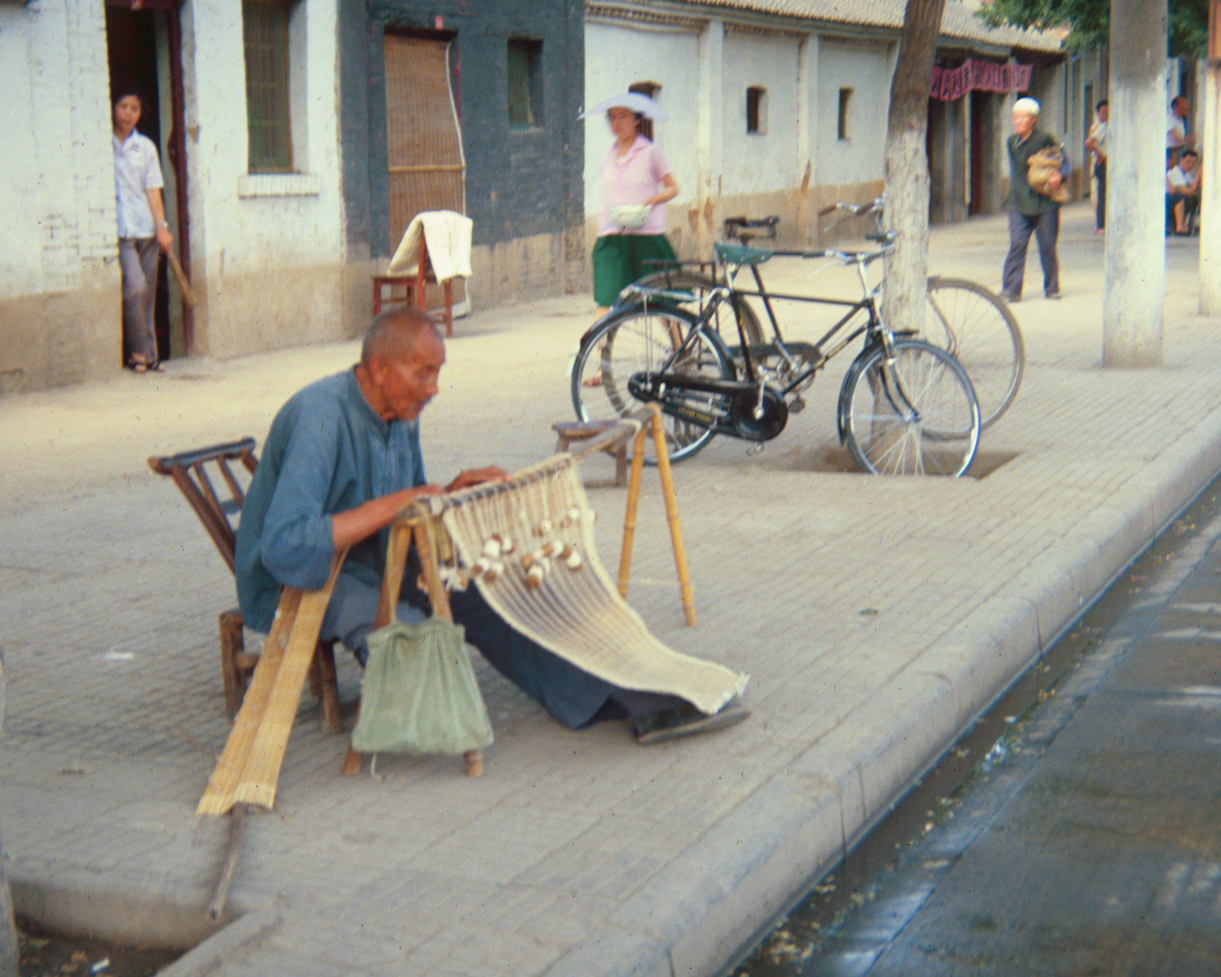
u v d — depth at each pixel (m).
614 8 19.11
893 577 5.78
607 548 6.36
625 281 10.34
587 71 18.80
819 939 3.42
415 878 3.35
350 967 2.97
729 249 7.78
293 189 13.59
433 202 16.00
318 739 4.27
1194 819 3.96
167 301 12.91
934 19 7.64
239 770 3.81
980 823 4.00
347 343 14.27
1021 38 33.16
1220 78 13.62
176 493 7.68
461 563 3.99
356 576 4.23
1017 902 3.54
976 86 31.17
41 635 5.32
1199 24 23.70
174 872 3.41
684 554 5.21
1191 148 24.42
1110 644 5.50
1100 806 4.07
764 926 3.45
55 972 3.24
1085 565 6.02
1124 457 7.92
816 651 4.90
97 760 4.13
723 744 4.12
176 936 3.32
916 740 4.32
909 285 7.90
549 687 4.27
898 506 6.97
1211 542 6.92
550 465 4.34
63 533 6.84
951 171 31.11
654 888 3.26
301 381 11.76
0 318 10.73
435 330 4.07
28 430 9.56
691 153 21.66
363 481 4.14
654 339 8.05
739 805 3.71
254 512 4.19
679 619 5.30
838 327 7.82
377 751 3.91
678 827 3.59
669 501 5.18
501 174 17.09
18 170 10.77
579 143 18.62
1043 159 15.42
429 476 7.83
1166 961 3.24
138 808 3.78
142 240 11.95
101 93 11.38
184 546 6.59
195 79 12.47
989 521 6.63
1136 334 10.92
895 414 7.81
